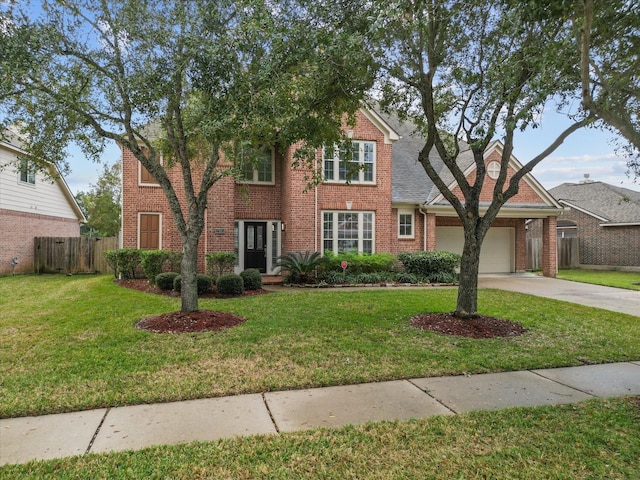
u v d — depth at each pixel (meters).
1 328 6.83
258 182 15.19
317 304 9.23
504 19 4.93
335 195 14.76
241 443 3.24
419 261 14.41
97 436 3.36
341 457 3.06
